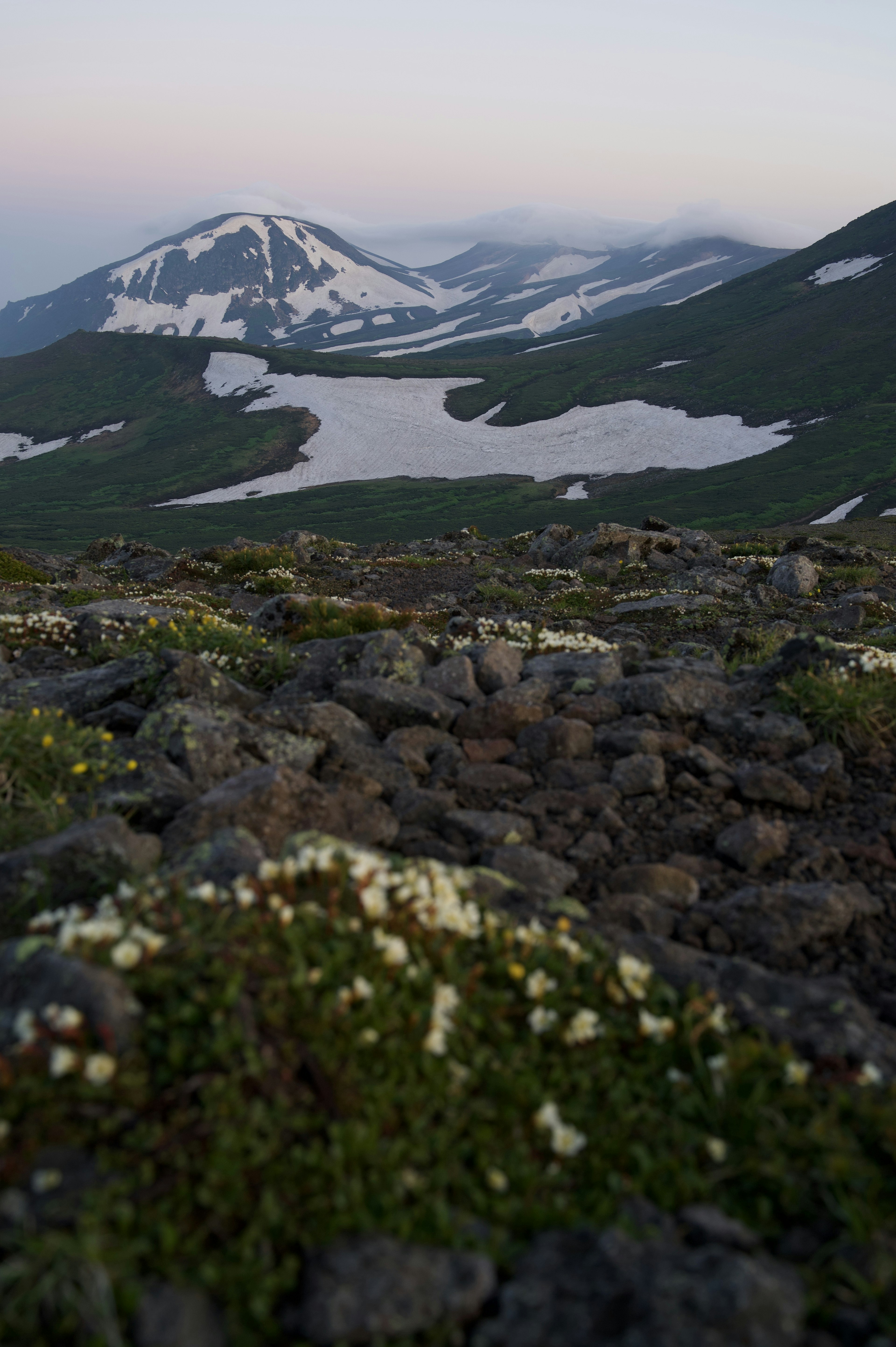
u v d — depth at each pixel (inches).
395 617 557.6
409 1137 123.3
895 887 225.9
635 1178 125.1
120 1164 111.7
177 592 1051.3
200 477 7785.4
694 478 6466.5
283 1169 114.3
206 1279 102.1
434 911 158.4
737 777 276.4
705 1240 116.5
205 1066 123.3
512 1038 144.4
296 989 133.3
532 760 296.0
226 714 285.0
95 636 431.2
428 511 6230.3
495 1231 115.0
